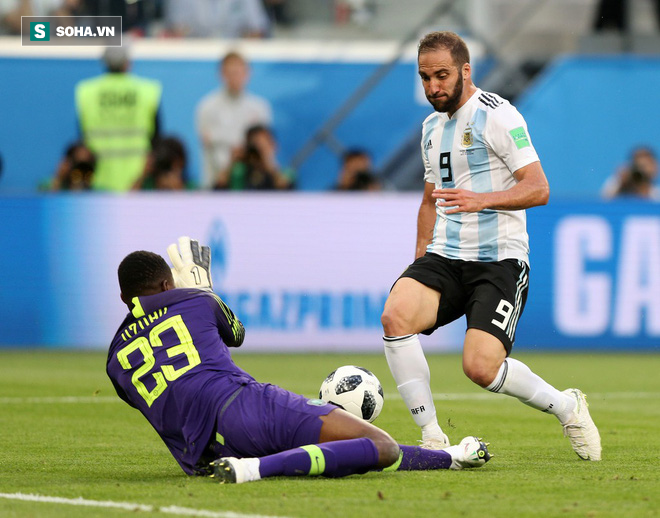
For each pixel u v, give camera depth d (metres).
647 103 58.16
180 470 16.23
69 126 56.75
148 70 57.19
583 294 49.34
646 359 45.91
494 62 58.88
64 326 48.19
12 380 34.59
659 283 49.81
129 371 15.30
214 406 14.64
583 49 59.75
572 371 40.09
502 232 17.44
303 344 49.28
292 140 58.69
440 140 18.03
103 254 48.50
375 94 58.56
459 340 50.16
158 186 53.16
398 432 22.44
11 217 47.81
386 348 17.42
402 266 50.28
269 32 60.12
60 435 21.72
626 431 23.20
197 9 58.94
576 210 49.28
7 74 56.16
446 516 11.88
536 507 12.50
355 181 53.12
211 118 56.44
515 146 17.08
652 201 49.84
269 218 49.34
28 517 11.80
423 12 61.31
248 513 11.93
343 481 14.30
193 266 16.30
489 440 21.44
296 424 14.53
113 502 12.80
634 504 12.77
